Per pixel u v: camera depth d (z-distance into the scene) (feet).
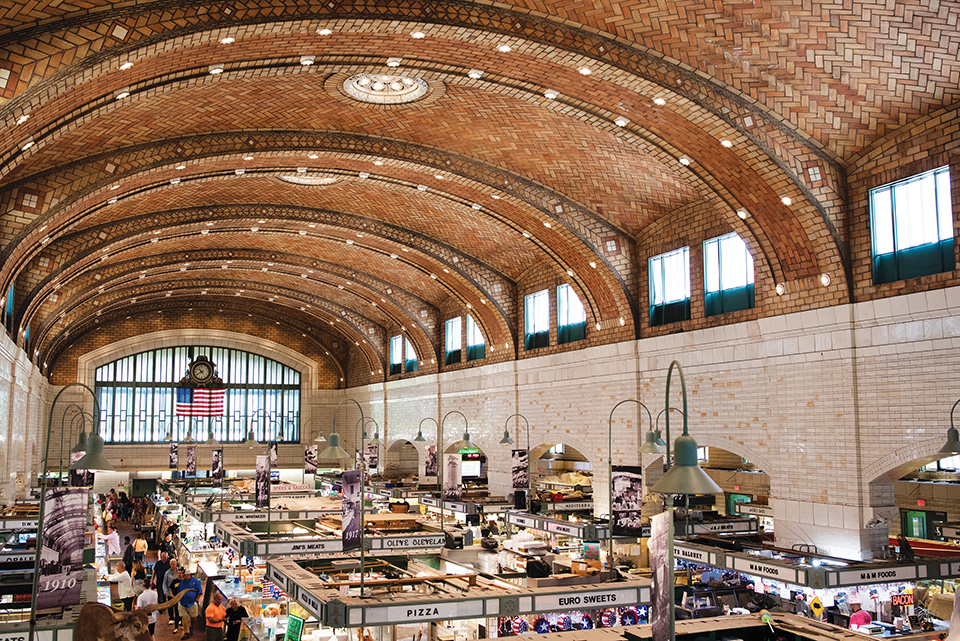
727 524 64.80
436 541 56.18
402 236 88.07
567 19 41.91
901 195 50.21
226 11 35.78
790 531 56.44
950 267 47.11
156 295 127.85
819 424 54.54
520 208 70.69
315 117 57.52
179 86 43.32
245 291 128.47
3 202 50.65
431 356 116.98
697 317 66.59
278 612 52.80
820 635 25.20
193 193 74.43
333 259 106.93
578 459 107.86
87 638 27.40
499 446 96.27
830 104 48.01
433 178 69.67
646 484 70.54
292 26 38.11
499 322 96.07
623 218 71.82
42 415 126.41
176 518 96.89
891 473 50.29
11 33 31.40
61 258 73.87
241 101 52.95
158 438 145.79
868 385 51.57
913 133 49.19
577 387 81.35
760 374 59.67
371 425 140.36
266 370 155.12
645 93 47.39
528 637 25.39
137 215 76.54
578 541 70.49
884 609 51.24
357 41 43.47
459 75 48.29
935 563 48.37
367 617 33.32
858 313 52.21
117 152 53.78
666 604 20.30
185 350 149.59
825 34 41.86
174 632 60.29
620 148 60.08
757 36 42.50
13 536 67.21
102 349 142.00
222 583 62.49
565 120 57.11
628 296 73.51
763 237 57.67
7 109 32.89
